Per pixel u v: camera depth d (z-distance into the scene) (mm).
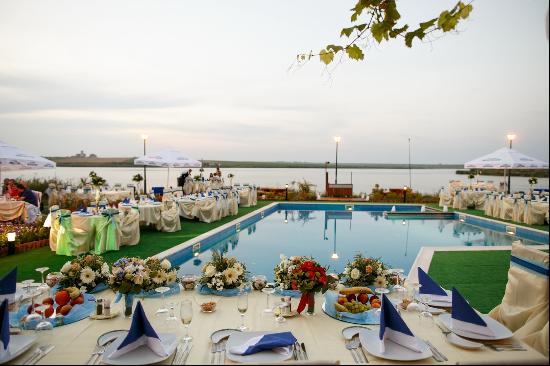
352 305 3176
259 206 15820
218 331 2682
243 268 3967
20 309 3123
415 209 16312
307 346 2553
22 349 2346
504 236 10641
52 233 7266
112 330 2775
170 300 3564
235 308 3322
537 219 11062
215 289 3736
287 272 3803
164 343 2434
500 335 2613
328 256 8125
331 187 19281
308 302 3178
